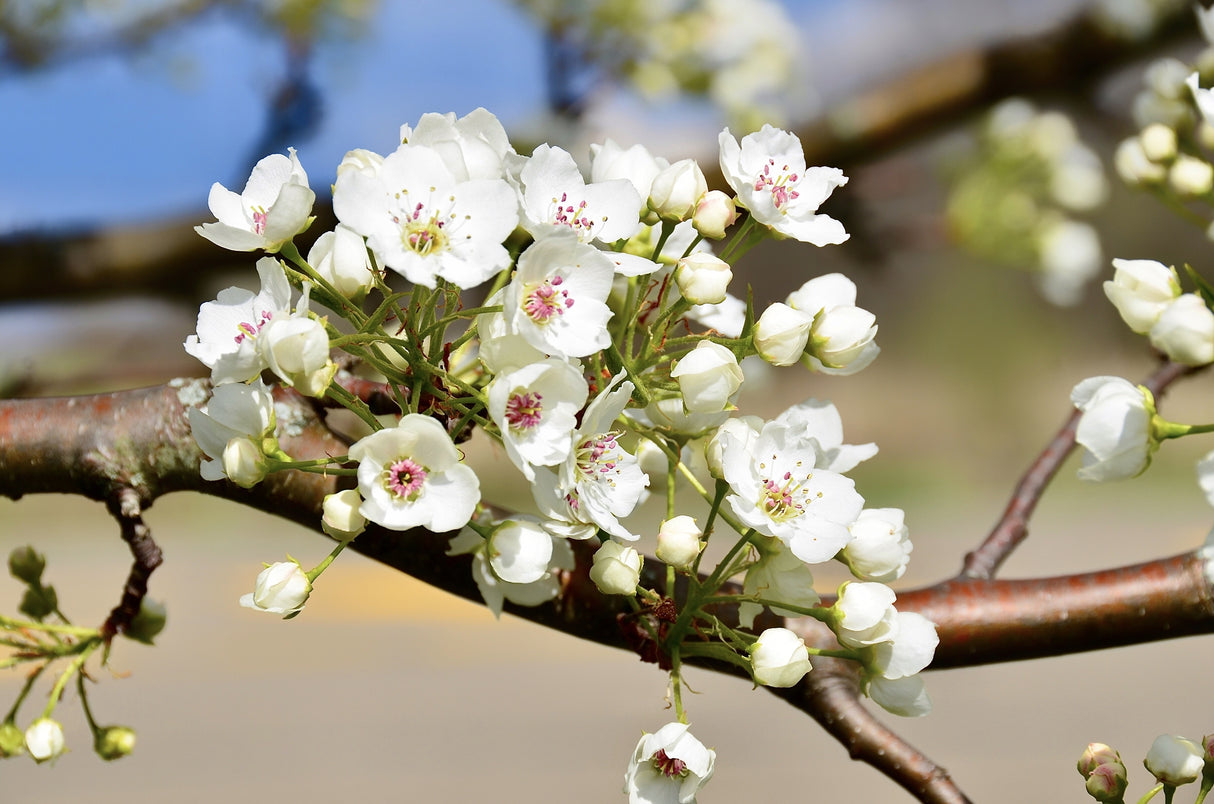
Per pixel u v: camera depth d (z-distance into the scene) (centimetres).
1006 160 136
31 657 71
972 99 117
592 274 65
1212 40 79
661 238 67
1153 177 78
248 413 65
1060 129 137
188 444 71
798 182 68
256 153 111
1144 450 66
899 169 134
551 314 65
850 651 67
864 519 67
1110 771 68
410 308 65
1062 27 113
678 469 69
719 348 66
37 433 70
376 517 64
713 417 67
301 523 71
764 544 67
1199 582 71
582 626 70
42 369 106
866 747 69
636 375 66
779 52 132
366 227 64
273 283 65
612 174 68
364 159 65
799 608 67
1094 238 138
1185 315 66
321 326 64
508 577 66
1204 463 66
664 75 127
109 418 71
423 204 65
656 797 66
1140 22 111
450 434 66
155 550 70
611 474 66
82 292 105
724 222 67
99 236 105
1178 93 80
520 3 121
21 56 113
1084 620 72
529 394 65
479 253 64
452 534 70
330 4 113
